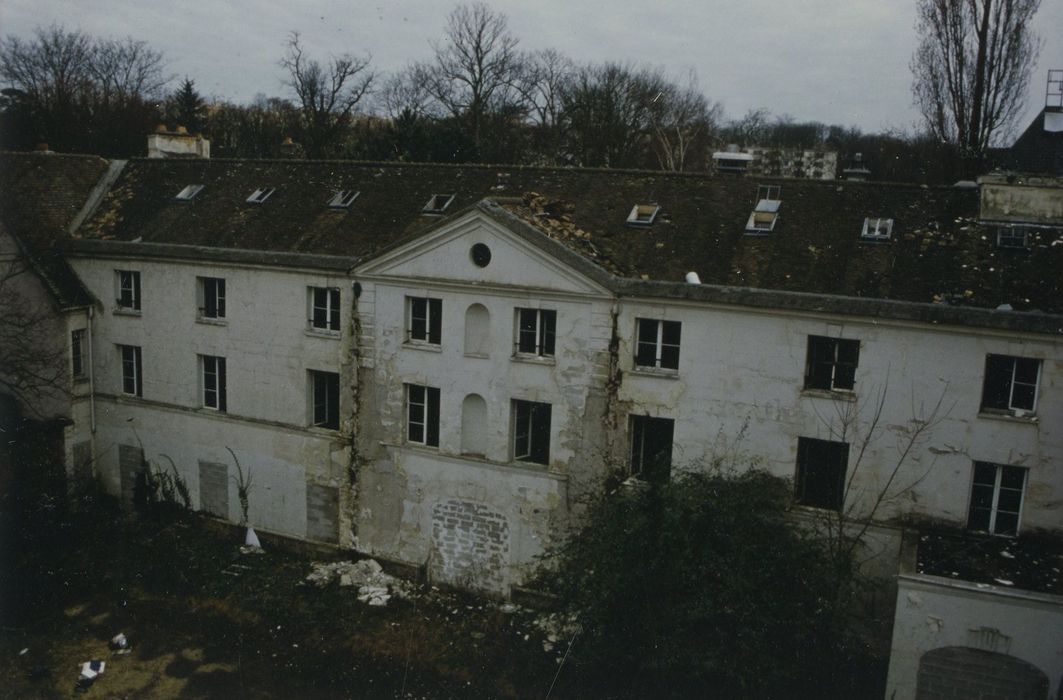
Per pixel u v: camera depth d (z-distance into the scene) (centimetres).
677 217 2778
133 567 2961
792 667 2117
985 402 2233
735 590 2073
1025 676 1952
